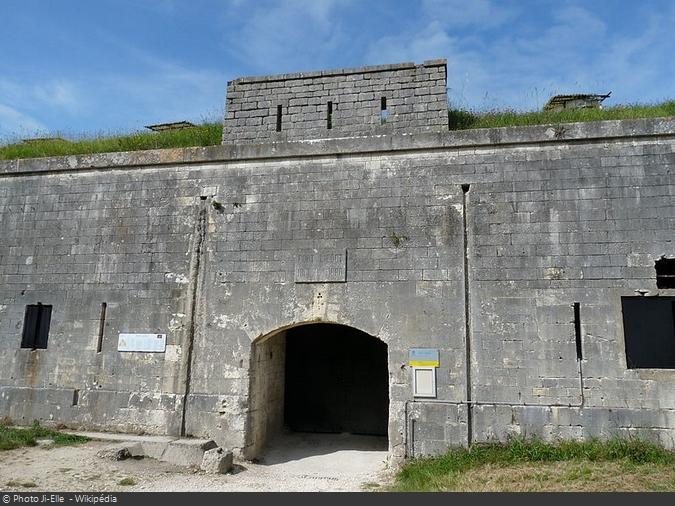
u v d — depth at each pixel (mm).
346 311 10227
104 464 8930
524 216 9930
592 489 7184
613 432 8930
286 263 10672
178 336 10859
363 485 8867
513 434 9219
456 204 10227
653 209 9539
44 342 11703
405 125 11453
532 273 9703
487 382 9477
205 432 10352
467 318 9773
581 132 9977
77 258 11727
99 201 11906
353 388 13531
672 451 8688
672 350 9578
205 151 11477
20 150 14547
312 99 11953
